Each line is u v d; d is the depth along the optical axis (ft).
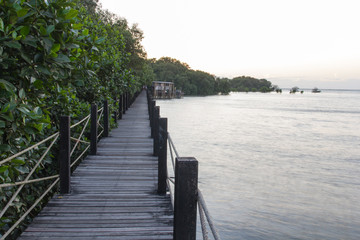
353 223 27.66
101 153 23.72
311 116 164.04
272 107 239.09
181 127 99.04
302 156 59.67
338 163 54.24
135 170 19.42
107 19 86.28
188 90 480.64
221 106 234.99
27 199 12.42
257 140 77.66
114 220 12.01
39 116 9.31
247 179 41.27
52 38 9.34
